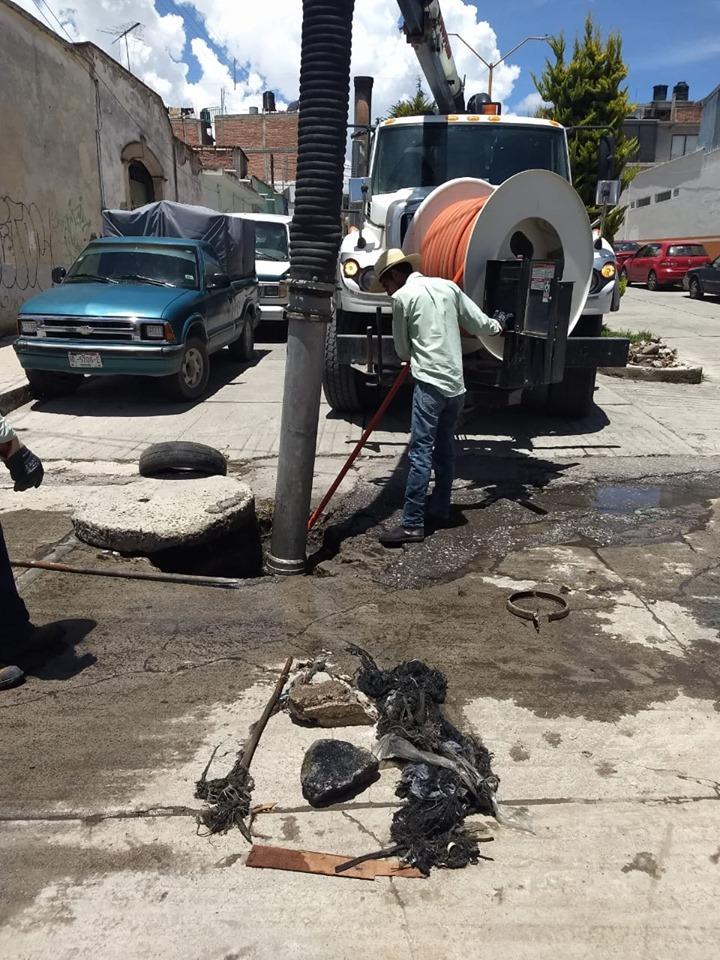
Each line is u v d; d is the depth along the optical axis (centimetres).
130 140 1838
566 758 287
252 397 927
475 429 766
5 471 639
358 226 746
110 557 460
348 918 220
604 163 767
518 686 334
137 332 823
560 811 260
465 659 357
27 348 831
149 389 965
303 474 444
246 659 356
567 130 780
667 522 532
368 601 418
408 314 474
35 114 1379
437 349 470
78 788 271
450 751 281
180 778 276
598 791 270
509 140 755
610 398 905
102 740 296
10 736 299
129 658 356
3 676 330
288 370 432
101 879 233
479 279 526
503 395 566
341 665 350
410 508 490
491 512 549
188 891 229
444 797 258
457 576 451
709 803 264
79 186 1572
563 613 396
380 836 251
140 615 397
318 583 441
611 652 363
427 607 411
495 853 243
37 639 357
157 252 984
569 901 226
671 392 947
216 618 395
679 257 2561
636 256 2792
